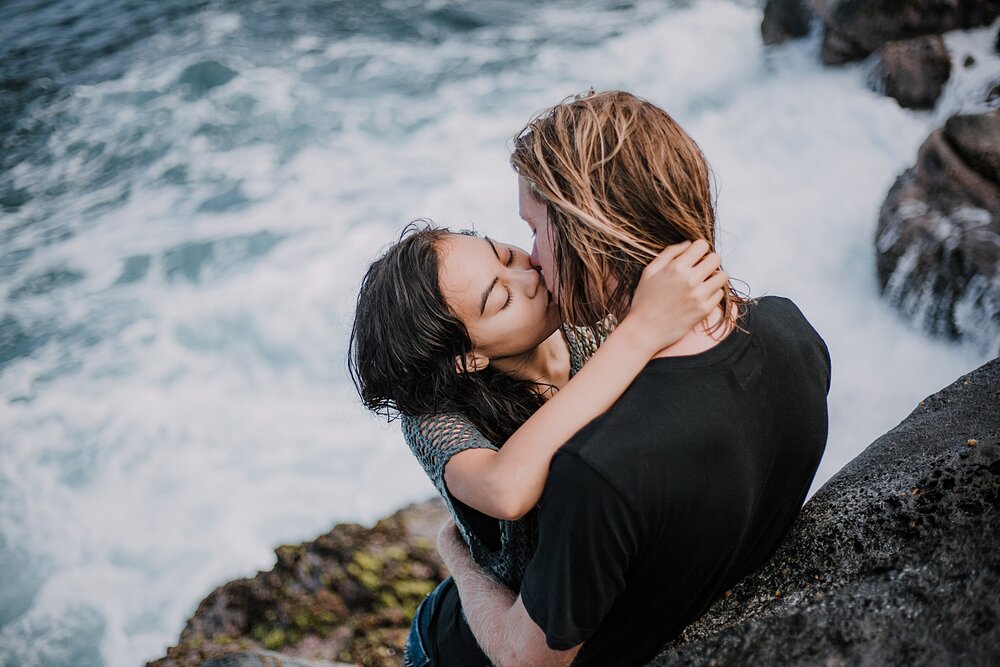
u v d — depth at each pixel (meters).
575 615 1.31
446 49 12.54
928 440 1.83
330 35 13.35
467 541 1.72
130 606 5.36
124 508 5.97
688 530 1.29
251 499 5.91
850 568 1.59
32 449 6.47
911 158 7.96
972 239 5.66
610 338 1.34
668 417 1.25
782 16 10.26
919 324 5.95
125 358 7.28
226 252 8.42
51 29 14.32
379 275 1.65
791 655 1.28
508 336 1.62
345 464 6.11
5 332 7.64
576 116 1.32
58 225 9.26
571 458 1.22
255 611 3.76
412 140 10.12
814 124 8.88
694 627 1.66
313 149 10.16
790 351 1.40
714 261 1.33
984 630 1.17
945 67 8.46
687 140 1.34
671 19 12.51
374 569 3.76
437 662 1.93
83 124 11.24
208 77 12.08
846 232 7.11
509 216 8.45
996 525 1.36
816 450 1.47
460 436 1.61
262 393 6.84
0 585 5.55
